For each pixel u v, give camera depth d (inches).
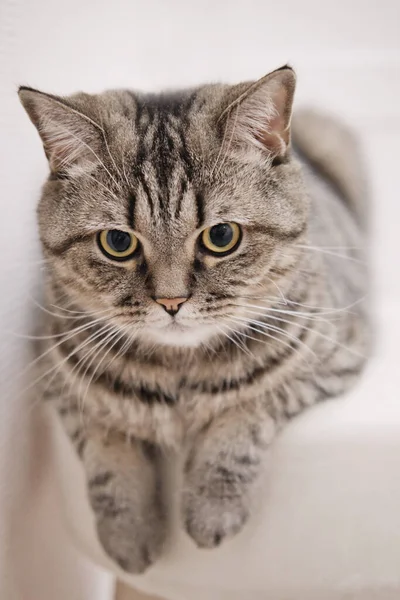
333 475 14.6
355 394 15.8
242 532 14.4
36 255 16.3
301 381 15.6
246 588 14.2
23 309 15.7
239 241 13.9
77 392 15.3
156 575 14.5
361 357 16.5
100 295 14.2
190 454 15.3
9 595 14.9
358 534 14.1
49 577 16.7
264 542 14.2
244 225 13.8
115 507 14.6
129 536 14.3
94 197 13.7
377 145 21.5
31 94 13.3
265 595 14.2
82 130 13.7
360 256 18.9
